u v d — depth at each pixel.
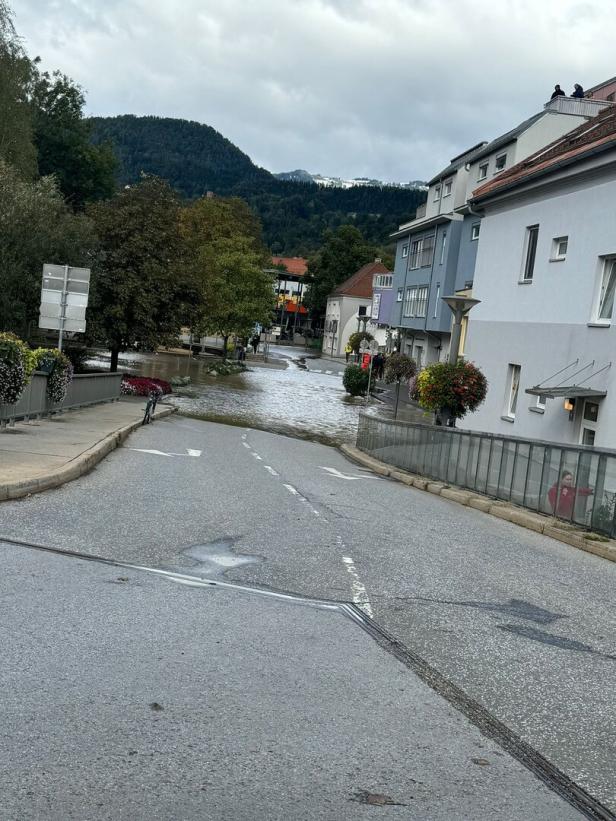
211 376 62.22
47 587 6.75
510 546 11.48
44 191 36.28
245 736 4.25
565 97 40.03
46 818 3.32
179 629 5.97
